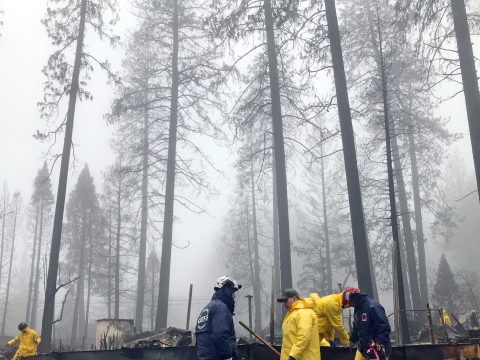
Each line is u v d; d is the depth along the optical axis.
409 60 27.22
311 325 5.96
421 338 16.33
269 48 20.64
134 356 8.61
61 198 19.22
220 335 5.16
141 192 35.50
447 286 35.59
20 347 13.80
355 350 6.93
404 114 28.34
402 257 30.03
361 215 15.39
